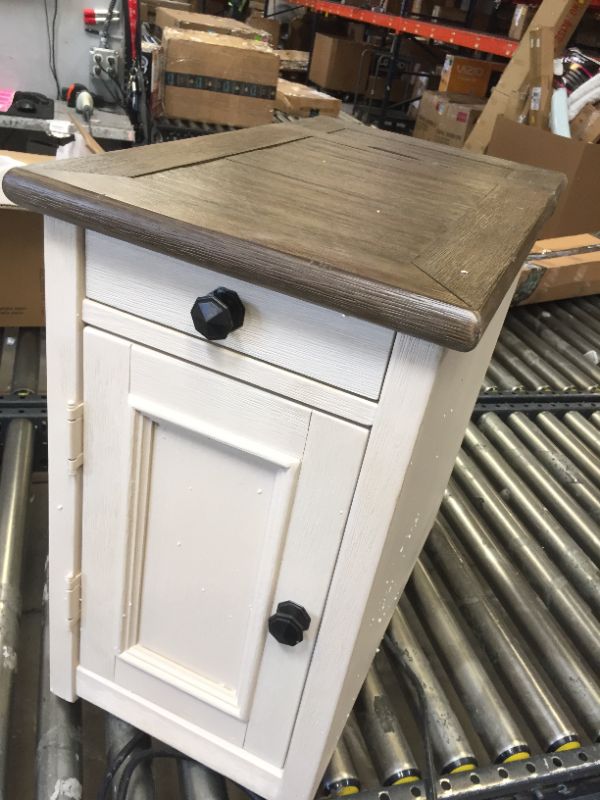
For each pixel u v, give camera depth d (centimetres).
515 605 109
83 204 54
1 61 205
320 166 82
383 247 56
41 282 158
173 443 64
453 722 88
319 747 69
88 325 61
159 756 79
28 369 148
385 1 413
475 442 144
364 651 73
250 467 61
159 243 53
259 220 57
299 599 64
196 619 72
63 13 202
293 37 530
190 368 59
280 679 68
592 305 217
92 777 88
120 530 69
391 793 78
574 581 116
